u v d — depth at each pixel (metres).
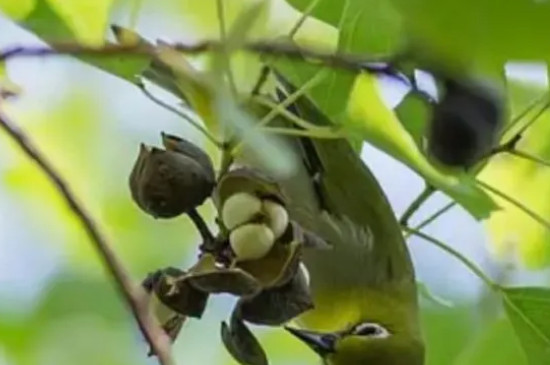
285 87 1.45
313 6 1.43
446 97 1.39
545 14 0.95
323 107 1.45
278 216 1.44
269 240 1.44
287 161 1.42
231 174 1.44
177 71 1.42
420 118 1.46
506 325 1.52
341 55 1.41
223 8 1.42
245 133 1.41
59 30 1.45
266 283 1.44
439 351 1.55
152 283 1.44
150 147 1.45
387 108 1.47
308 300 1.45
